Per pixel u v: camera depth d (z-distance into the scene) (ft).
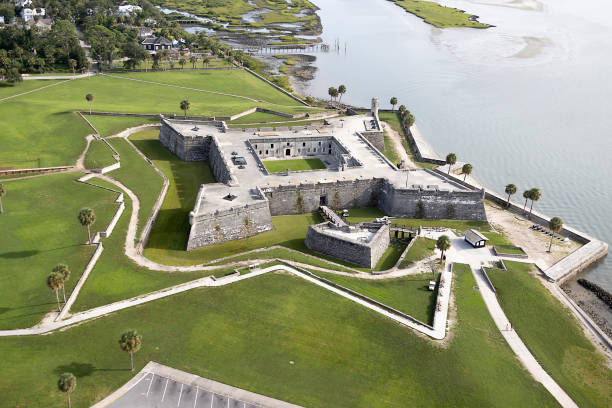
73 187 464.65
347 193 487.61
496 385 268.00
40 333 280.72
